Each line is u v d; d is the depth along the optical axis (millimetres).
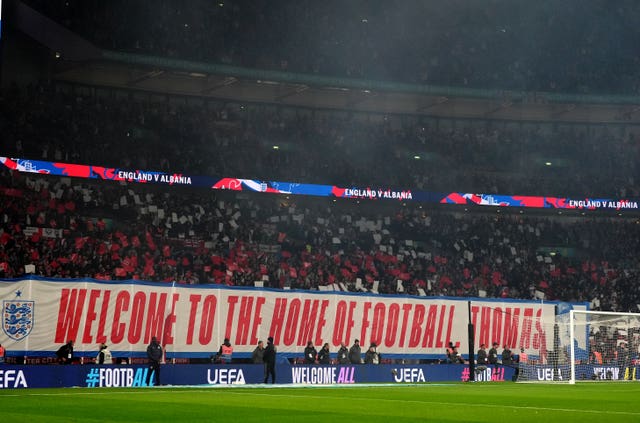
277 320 33219
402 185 57625
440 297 36969
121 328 30125
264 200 55594
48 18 47625
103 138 50125
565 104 60469
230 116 57031
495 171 61781
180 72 51969
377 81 56719
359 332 35000
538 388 27984
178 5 57750
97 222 44656
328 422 13953
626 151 63594
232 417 14883
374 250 52625
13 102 47656
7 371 26188
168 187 52219
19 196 43906
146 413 15625
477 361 36719
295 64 59000
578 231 59844
